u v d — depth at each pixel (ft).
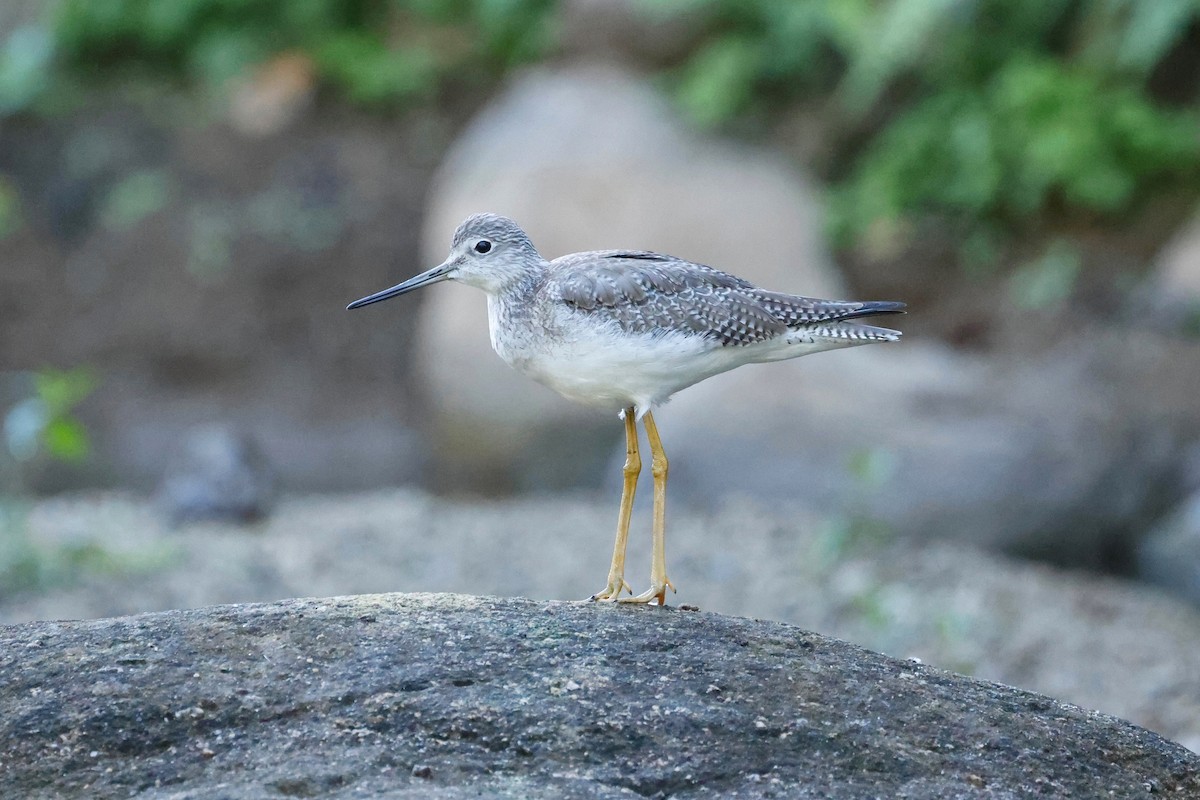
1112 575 46.85
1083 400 49.11
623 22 63.41
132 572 41.83
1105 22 60.85
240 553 44.47
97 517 50.19
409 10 77.56
